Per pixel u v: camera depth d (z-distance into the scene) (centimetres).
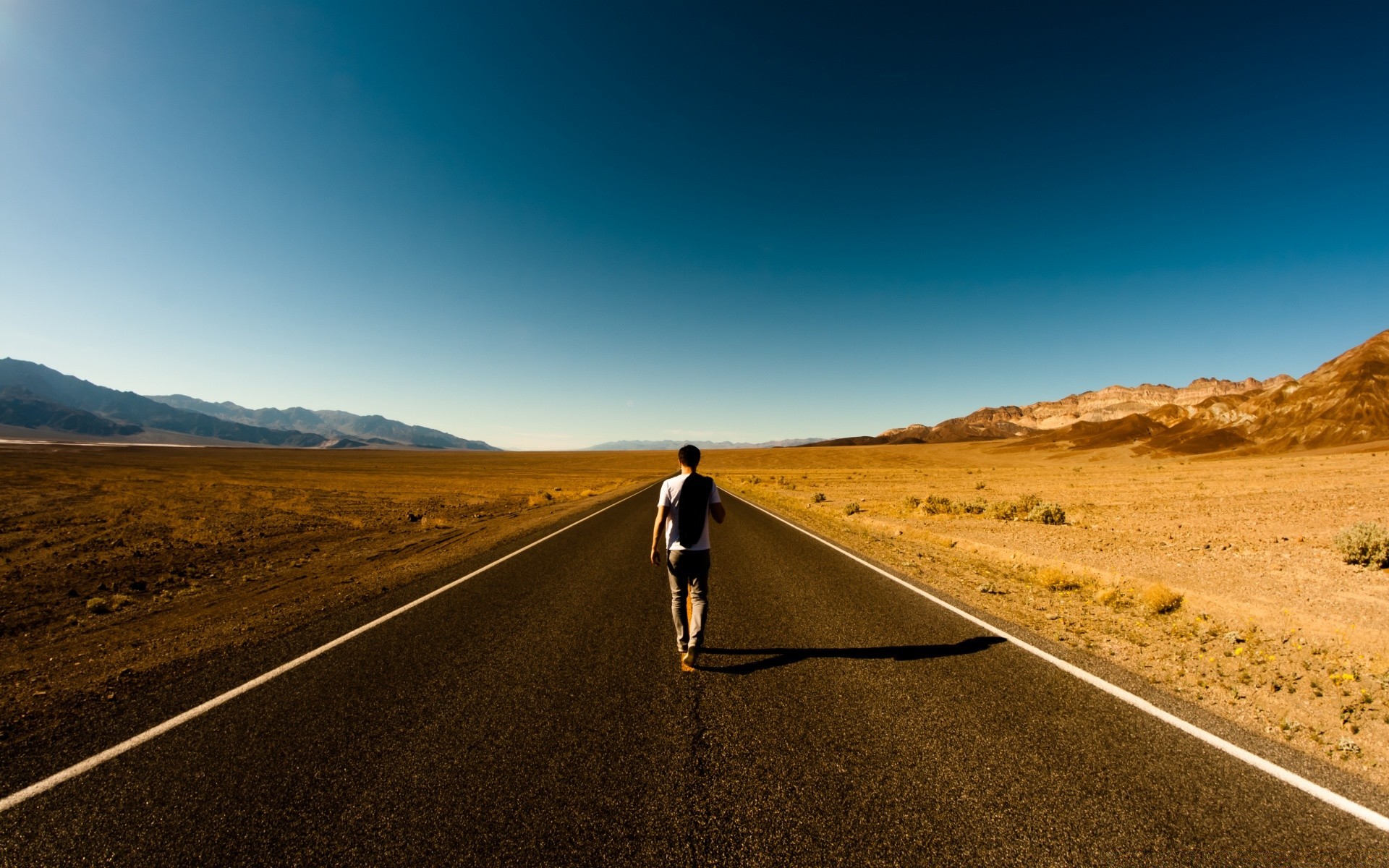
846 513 1891
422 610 639
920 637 530
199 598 787
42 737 338
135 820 258
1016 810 263
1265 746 325
